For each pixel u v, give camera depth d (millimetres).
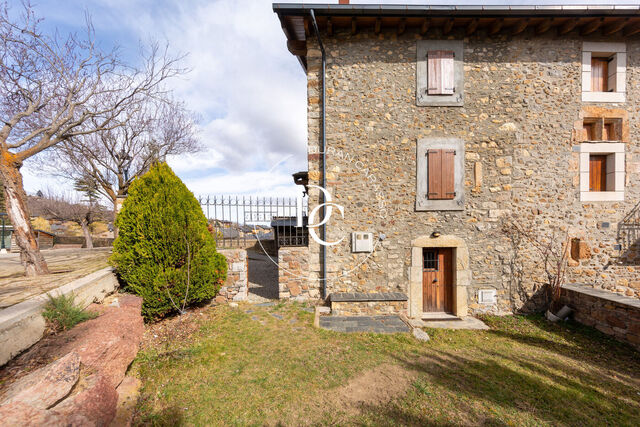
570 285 4785
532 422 2346
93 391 1836
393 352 3490
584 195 4930
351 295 4812
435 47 4871
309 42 4918
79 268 4789
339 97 4914
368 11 4387
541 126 4918
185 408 2367
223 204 5219
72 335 2469
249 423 2250
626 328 3807
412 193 4953
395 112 4914
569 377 3061
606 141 4906
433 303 5145
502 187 4934
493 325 4539
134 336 2936
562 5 4324
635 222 4910
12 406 1402
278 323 4188
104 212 17172
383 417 2342
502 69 4891
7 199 4047
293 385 2750
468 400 2588
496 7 4324
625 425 2361
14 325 2105
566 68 4891
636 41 4887
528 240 4949
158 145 11180
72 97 5621
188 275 3822
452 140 4902
